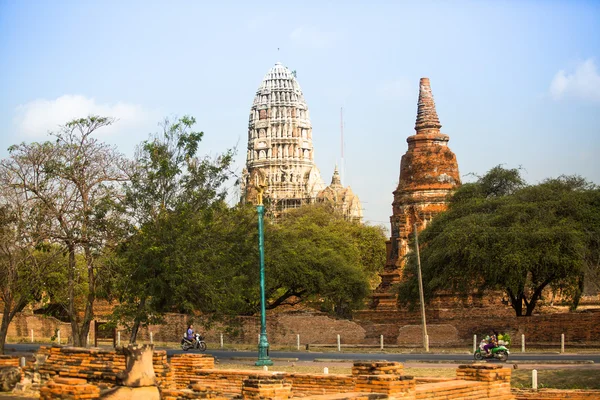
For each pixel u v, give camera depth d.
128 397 20.38
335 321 69.75
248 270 52.66
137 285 47.44
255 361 47.47
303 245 81.25
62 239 46.59
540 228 60.66
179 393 22.22
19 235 45.72
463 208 71.19
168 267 46.97
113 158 48.47
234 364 45.06
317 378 24.66
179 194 49.81
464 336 64.00
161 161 48.19
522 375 36.38
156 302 48.03
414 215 90.50
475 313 72.75
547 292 79.75
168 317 71.69
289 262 77.06
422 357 50.81
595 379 34.62
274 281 75.31
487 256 61.50
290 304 87.12
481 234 62.22
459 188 79.25
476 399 24.98
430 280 66.88
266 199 54.88
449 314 72.62
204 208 50.03
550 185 68.25
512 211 63.91
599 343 57.75
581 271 59.53
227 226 52.28
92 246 46.84
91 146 47.75
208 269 48.88
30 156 46.44
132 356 20.91
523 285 62.19
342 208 188.25
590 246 61.00
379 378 22.50
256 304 77.19
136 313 47.78
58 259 54.81
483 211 70.00
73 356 28.89
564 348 56.50
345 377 24.33
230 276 50.06
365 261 133.88
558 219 62.91
